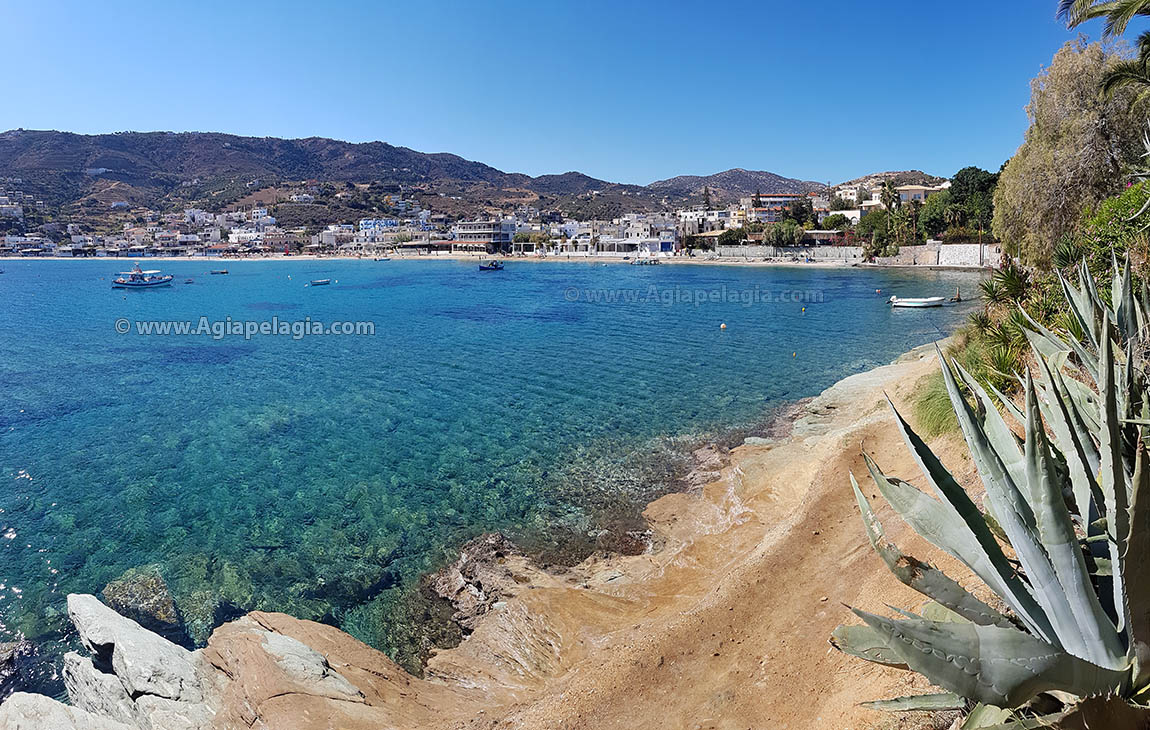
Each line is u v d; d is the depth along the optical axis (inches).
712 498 625.6
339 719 315.9
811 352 1459.2
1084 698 99.1
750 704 289.4
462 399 1103.0
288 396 1159.0
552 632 423.5
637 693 309.0
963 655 96.3
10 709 321.4
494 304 2753.4
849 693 265.6
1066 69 1182.3
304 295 3238.2
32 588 542.0
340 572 545.3
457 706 350.9
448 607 486.0
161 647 381.7
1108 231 544.7
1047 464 101.3
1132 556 97.0
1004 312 658.2
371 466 787.4
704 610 371.6
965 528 120.0
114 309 2625.5
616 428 896.3
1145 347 182.9
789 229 5073.8
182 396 1173.1
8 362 1513.3
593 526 593.9
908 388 801.6
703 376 1224.8
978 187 3932.1
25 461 836.6
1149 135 442.6
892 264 4165.8
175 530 637.3
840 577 380.8
